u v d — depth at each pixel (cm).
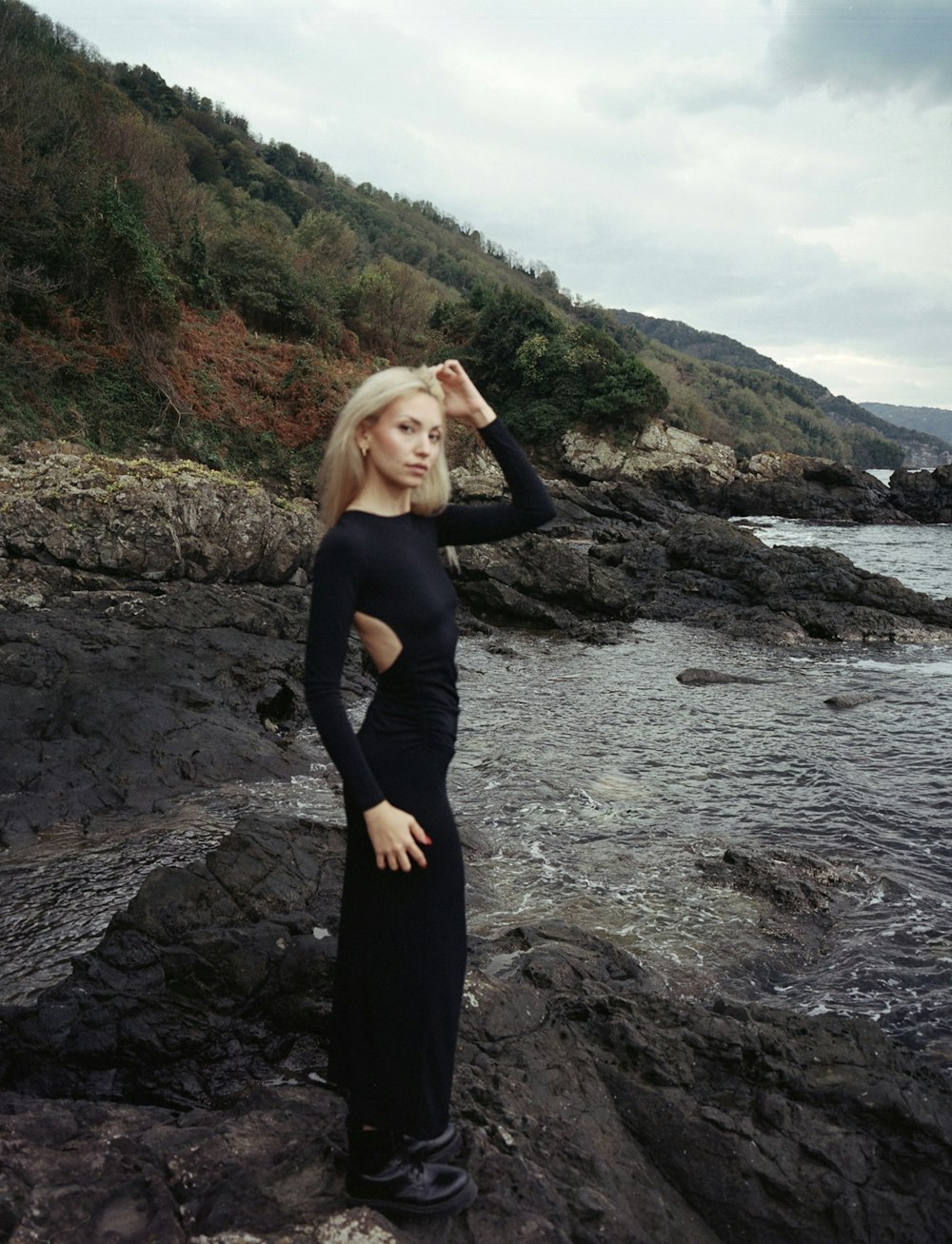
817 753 980
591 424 4594
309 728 1072
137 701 938
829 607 1809
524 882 655
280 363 3494
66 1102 282
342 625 194
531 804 812
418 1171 221
